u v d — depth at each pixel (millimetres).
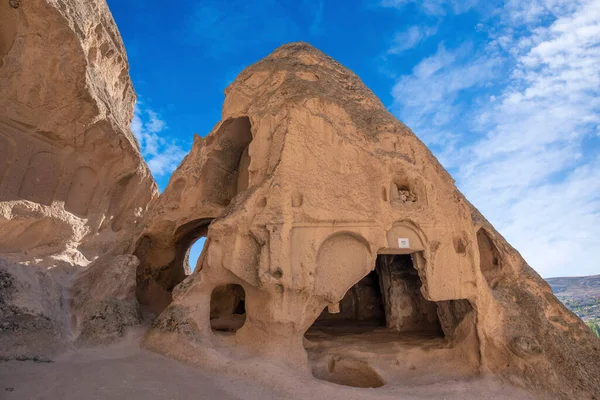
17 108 9109
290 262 6523
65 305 7336
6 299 6184
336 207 7121
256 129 8523
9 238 9023
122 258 8141
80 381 4547
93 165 11125
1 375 4430
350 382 7000
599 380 6457
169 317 6656
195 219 10508
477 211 9062
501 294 7750
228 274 6957
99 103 10344
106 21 12516
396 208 7582
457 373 6941
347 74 10039
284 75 9031
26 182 9508
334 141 7766
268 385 5430
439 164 8539
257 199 7066
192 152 10859
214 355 6008
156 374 5211
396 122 8914
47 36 8766
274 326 6375
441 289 7270
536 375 6414
